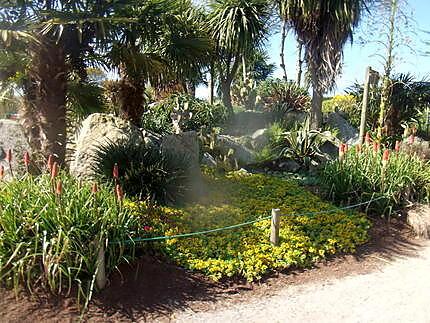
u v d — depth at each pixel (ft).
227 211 19.63
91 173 20.36
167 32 20.98
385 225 20.58
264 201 21.29
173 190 19.74
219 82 47.16
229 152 29.04
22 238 12.88
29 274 12.28
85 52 19.60
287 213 19.62
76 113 23.88
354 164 22.93
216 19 39.17
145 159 19.57
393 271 16.26
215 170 26.35
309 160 30.76
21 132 22.56
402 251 18.22
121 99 26.48
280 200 21.52
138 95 26.30
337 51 34.83
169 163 20.08
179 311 12.87
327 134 35.60
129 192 18.75
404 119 36.88
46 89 18.16
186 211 19.02
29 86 19.19
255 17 38.78
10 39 14.49
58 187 13.05
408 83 37.91
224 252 15.80
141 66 19.39
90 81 23.36
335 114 40.55
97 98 23.89
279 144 33.76
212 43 24.22
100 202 14.33
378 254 17.74
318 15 34.22
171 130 35.63
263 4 39.70
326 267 16.31
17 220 13.10
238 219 18.83
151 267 14.47
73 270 12.71
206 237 16.75
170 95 39.58
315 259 16.52
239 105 51.39
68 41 18.37
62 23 15.15
